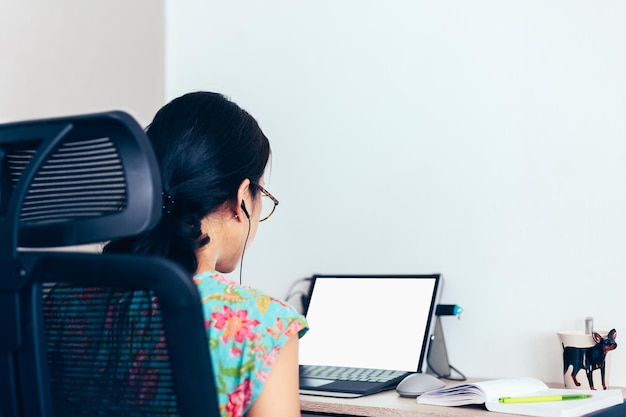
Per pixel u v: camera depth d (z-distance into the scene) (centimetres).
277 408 92
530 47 167
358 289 179
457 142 175
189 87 219
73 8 193
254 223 114
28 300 72
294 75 200
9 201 75
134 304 76
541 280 162
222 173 104
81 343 79
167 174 101
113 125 72
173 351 72
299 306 193
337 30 194
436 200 177
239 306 95
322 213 193
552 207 162
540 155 164
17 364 73
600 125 158
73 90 192
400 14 184
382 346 170
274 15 204
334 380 157
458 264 173
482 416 122
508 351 165
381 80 186
